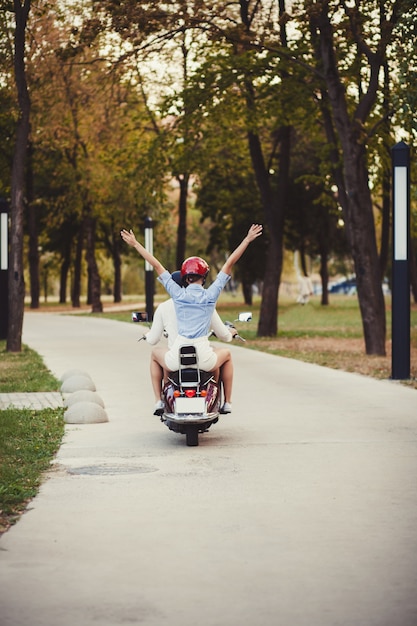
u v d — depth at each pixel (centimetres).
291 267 12912
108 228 8238
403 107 2511
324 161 3159
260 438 1302
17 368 2381
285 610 598
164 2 2809
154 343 1283
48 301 10612
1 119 3206
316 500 916
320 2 2639
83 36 2852
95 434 1355
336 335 3891
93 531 800
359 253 2866
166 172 3400
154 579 664
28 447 1221
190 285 1252
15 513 865
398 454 1172
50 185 6744
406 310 2102
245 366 2372
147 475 1048
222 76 3095
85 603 614
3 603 615
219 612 595
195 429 1234
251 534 788
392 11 2684
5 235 3303
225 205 6450
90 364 2462
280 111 3192
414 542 762
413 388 1923
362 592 633
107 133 4369
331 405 1644
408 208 2080
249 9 3512
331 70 2819
